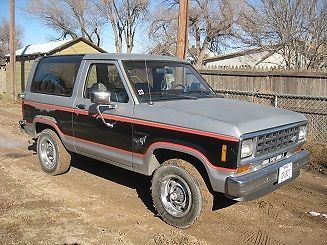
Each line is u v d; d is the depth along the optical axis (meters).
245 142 3.94
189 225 4.41
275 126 4.34
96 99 4.75
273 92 10.13
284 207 5.26
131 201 5.38
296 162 4.75
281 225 4.71
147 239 4.27
